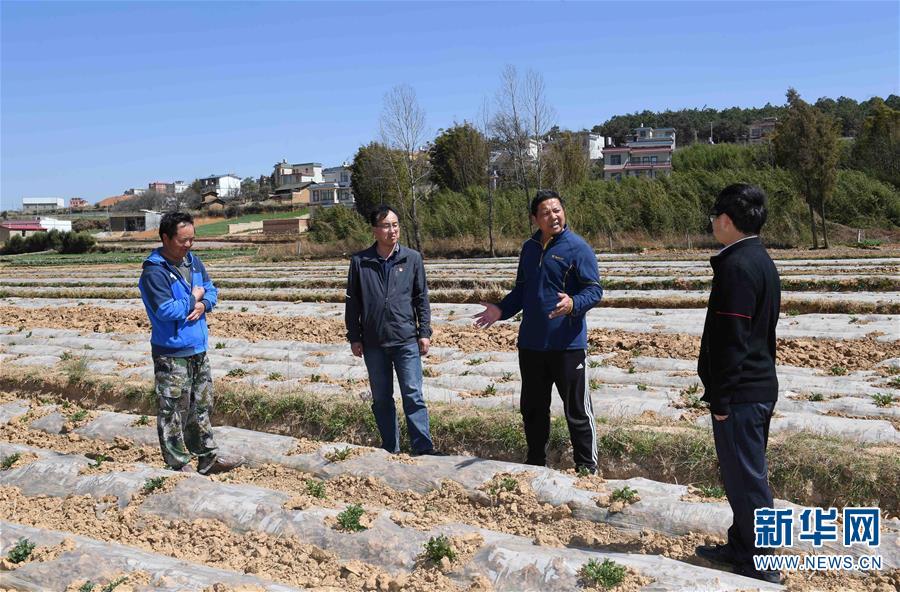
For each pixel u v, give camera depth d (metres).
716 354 4.50
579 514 5.63
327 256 45.34
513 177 51.66
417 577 4.92
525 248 6.29
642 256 30.92
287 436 7.93
